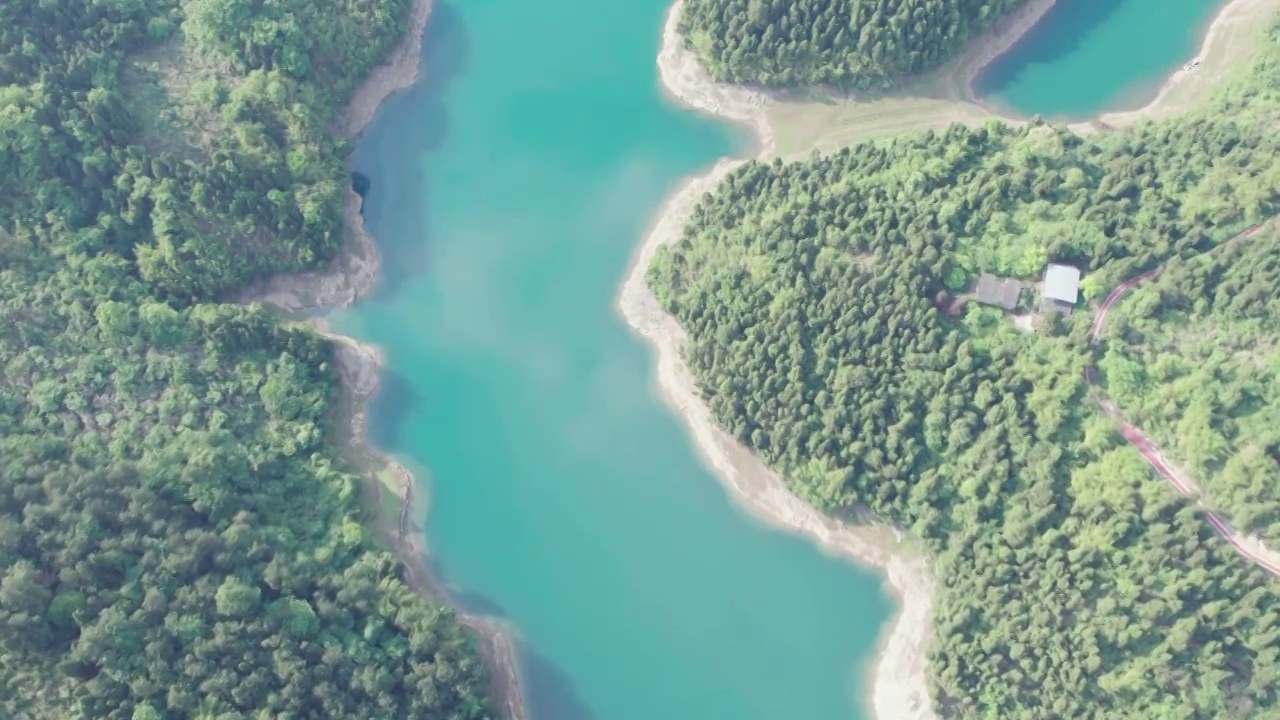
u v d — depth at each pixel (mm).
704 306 124562
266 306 132000
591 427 127000
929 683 108062
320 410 123188
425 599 113062
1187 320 111625
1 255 118438
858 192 124812
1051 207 120188
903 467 113250
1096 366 111500
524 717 112375
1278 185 111750
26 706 93062
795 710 112312
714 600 117438
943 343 115562
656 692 113688
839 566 117812
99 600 97625
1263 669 96375
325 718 99875
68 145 122438
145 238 125438
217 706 95875
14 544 97750
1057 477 108000
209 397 117750
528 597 118188
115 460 107688
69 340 116688
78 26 128750
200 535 104250
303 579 107500
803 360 117812
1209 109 127750
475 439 126938
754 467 122062
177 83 131000
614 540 120875
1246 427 103938
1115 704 100000
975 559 109562
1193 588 100062
